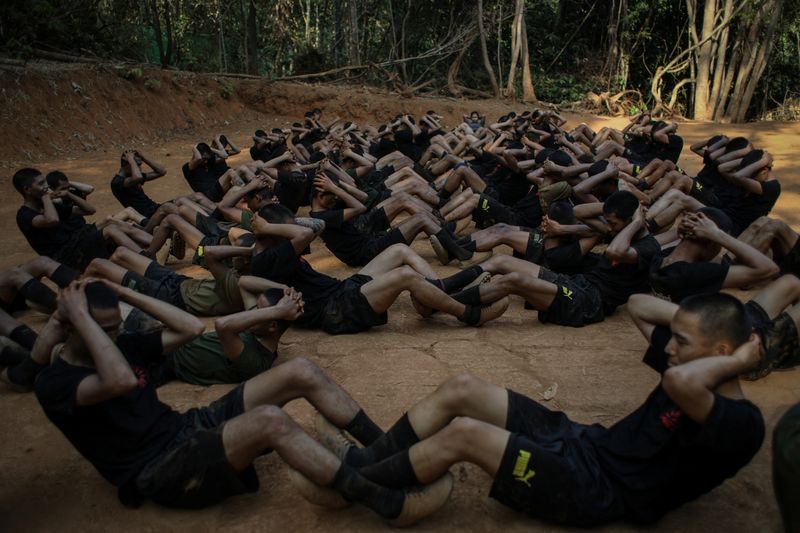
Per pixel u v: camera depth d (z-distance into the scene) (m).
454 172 7.55
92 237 5.74
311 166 8.20
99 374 2.52
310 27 22.73
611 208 4.65
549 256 5.12
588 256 5.14
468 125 11.52
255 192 6.48
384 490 2.56
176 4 18.50
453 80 18.92
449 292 4.79
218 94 16.03
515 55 18.55
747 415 2.36
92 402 2.56
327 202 5.98
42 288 4.75
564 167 6.49
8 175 9.99
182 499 2.71
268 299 3.85
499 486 2.52
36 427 3.58
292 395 2.94
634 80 22.41
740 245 3.85
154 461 2.73
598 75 20.72
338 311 4.58
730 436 2.32
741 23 18.06
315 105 16.64
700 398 2.28
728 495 2.88
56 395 2.58
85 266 5.75
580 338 4.54
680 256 4.09
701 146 8.60
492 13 19.42
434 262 6.28
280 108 16.66
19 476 3.14
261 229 4.38
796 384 3.80
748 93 17.92
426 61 20.66
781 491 2.36
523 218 6.86
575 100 19.91
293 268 4.49
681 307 2.51
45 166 10.70
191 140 13.81
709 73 19.81
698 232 3.92
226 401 2.95
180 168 11.23
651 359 3.23
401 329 4.75
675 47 20.34
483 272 4.85
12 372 3.90
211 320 4.83
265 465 3.16
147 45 18.41
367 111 16.48
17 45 12.84
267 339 4.00
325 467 2.56
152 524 2.77
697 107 19.08
